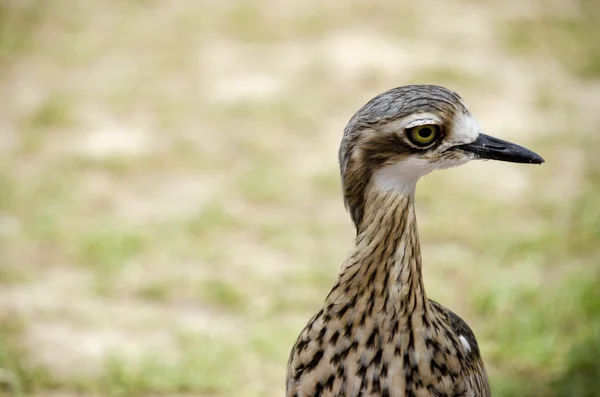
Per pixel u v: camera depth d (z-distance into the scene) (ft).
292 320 39.27
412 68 62.90
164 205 48.32
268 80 61.98
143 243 44.57
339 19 71.10
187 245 44.65
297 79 61.87
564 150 53.11
